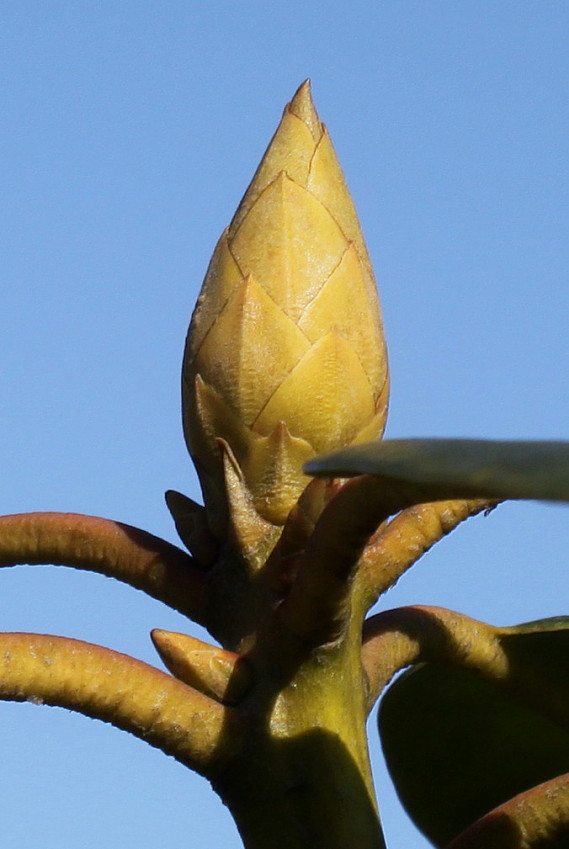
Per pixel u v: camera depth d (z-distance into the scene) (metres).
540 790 0.28
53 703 0.28
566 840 0.30
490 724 0.33
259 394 0.29
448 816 0.33
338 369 0.30
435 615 0.30
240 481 0.29
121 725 0.28
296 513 0.29
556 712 0.31
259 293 0.30
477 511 0.30
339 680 0.29
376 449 0.25
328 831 0.28
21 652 0.28
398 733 0.33
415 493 0.27
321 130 0.30
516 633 0.31
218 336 0.30
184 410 0.30
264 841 0.29
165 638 0.29
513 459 0.24
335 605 0.28
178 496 0.30
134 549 0.29
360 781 0.29
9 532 0.30
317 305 0.30
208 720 0.28
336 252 0.30
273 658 0.29
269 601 0.29
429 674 0.32
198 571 0.29
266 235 0.30
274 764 0.29
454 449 0.25
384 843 0.29
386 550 0.29
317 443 0.29
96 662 0.28
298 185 0.30
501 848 0.28
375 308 0.30
